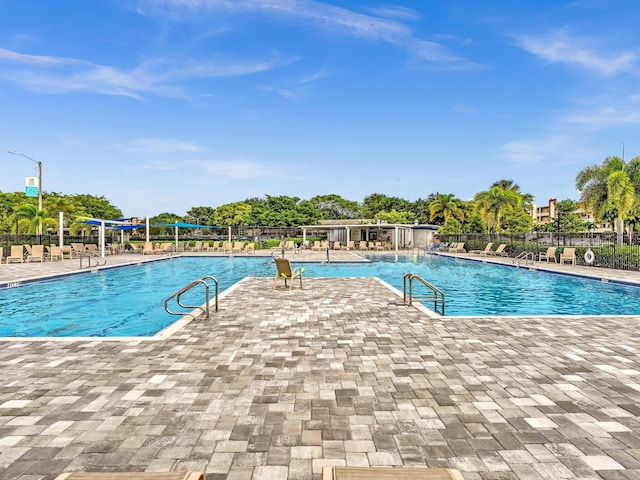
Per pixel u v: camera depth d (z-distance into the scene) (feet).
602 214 68.33
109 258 72.23
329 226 111.55
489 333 18.56
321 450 8.59
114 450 8.57
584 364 14.19
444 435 9.25
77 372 13.33
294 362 14.39
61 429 9.47
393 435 9.24
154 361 14.44
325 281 39.06
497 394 11.57
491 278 49.03
